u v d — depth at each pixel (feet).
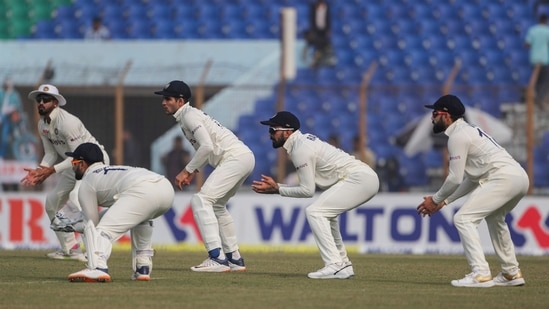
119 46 277.85
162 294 100.83
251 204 208.23
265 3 313.94
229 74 267.39
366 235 207.41
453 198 118.93
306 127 261.85
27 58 278.26
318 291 106.42
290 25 249.55
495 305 94.84
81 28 314.76
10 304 91.61
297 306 92.27
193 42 278.87
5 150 222.48
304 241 206.08
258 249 206.80
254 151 243.60
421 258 177.06
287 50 249.34
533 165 231.30
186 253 185.88
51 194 152.46
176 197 208.54
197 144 131.54
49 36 315.58
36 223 207.51
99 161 110.52
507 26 308.19
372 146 257.34
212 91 258.16
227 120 237.45
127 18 314.35
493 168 111.75
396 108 263.49
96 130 217.97
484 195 111.65
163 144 220.84
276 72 269.85
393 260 168.76
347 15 310.86
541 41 291.58
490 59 298.35
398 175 230.07
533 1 314.96
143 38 307.99
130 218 108.17
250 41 279.08
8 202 208.23
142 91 220.84
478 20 309.63
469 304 95.35
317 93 267.18
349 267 123.44
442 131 113.50
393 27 307.17
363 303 95.35
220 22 307.58
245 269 136.36
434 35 304.71
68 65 264.93
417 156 250.78
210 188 130.93
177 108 130.41
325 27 289.33
